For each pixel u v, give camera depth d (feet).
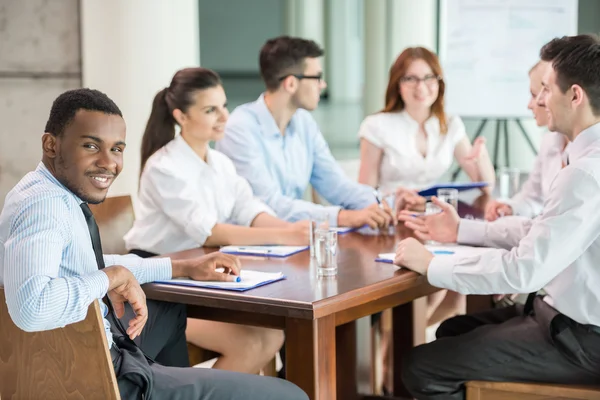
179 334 9.29
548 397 8.57
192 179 11.00
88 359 6.43
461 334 9.50
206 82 11.02
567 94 8.64
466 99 20.74
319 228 9.65
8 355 6.64
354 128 34.71
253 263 9.38
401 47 24.62
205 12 43.75
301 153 14.05
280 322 8.29
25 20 15.05
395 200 13.20
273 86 13.35
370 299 8.11
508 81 20.39
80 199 7.21
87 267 7.11
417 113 15.21
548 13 20.02
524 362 8.64
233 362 10.27
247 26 43.91
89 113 6.94
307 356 7.80
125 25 15.70
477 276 8.52
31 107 15.24
